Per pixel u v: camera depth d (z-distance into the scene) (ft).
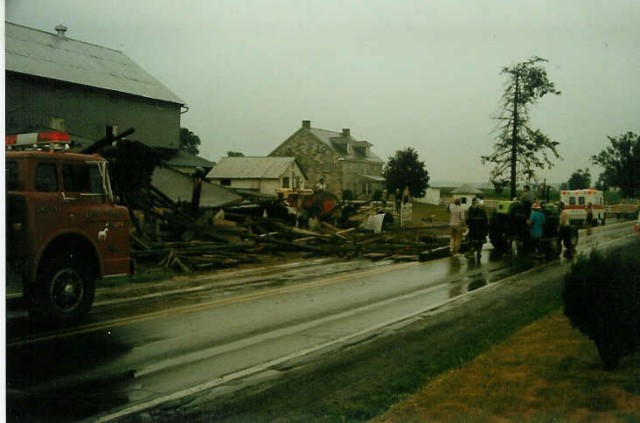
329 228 93.61
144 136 137.49
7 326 31.17
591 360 23.08
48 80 115.34
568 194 136.36
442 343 27.40
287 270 57.00
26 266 29.94
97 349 26.68
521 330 29.01
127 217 34.65
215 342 28.14
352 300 40.06
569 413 17.93
